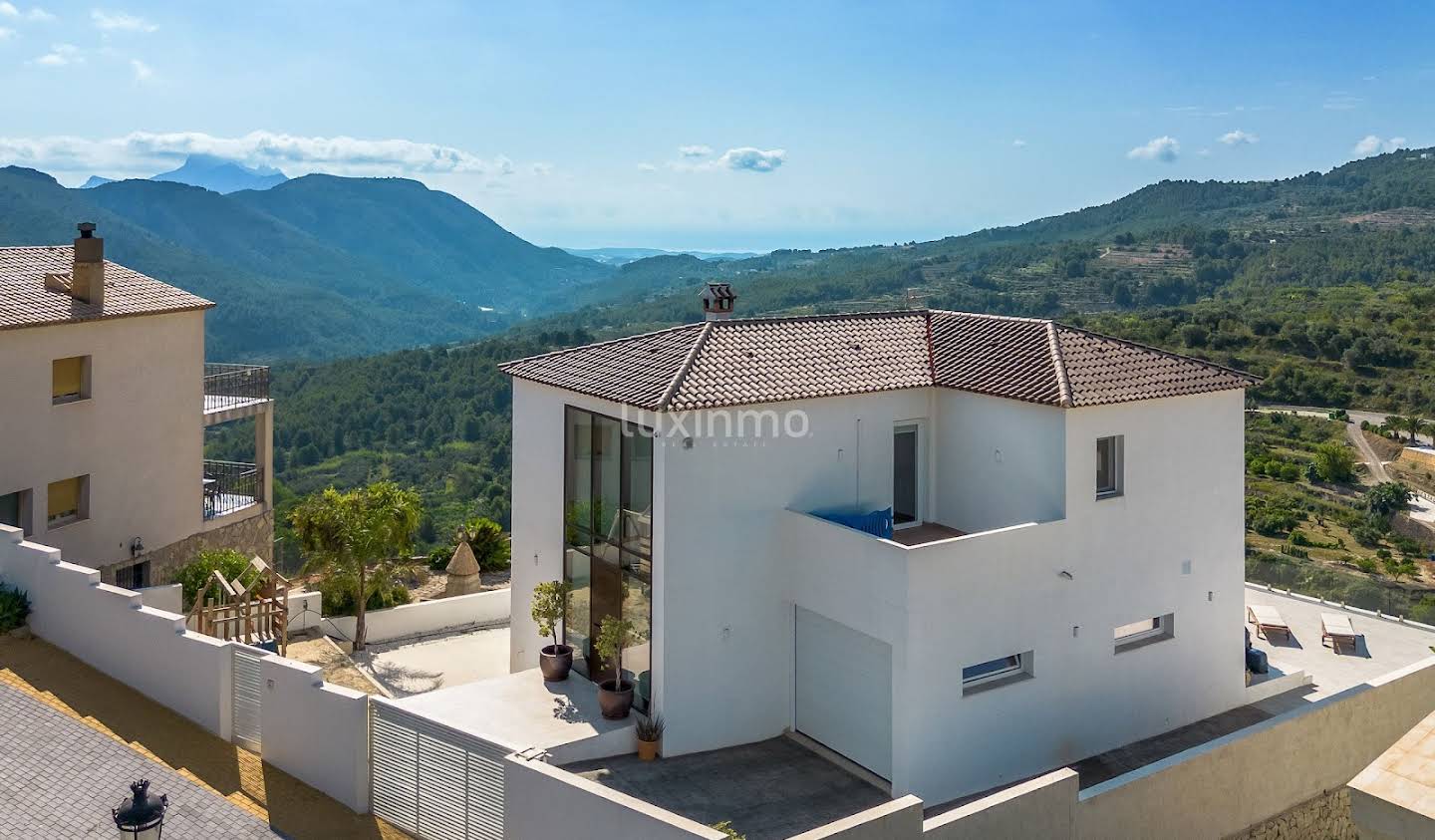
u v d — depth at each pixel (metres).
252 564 20.98
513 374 20.64
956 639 16.09
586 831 12.12
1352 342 81.06
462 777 13.30
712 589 17.27
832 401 18.31
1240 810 15.66
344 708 14.01
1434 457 65.12
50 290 21.95
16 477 20.09
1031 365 18.72
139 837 9.75
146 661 16.00
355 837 13.37
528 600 21.02
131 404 23.05
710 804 15.43
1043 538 17.06
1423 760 8.13
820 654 17.66
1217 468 19.62
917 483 19.81
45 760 13.63
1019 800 12.72
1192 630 19.44
